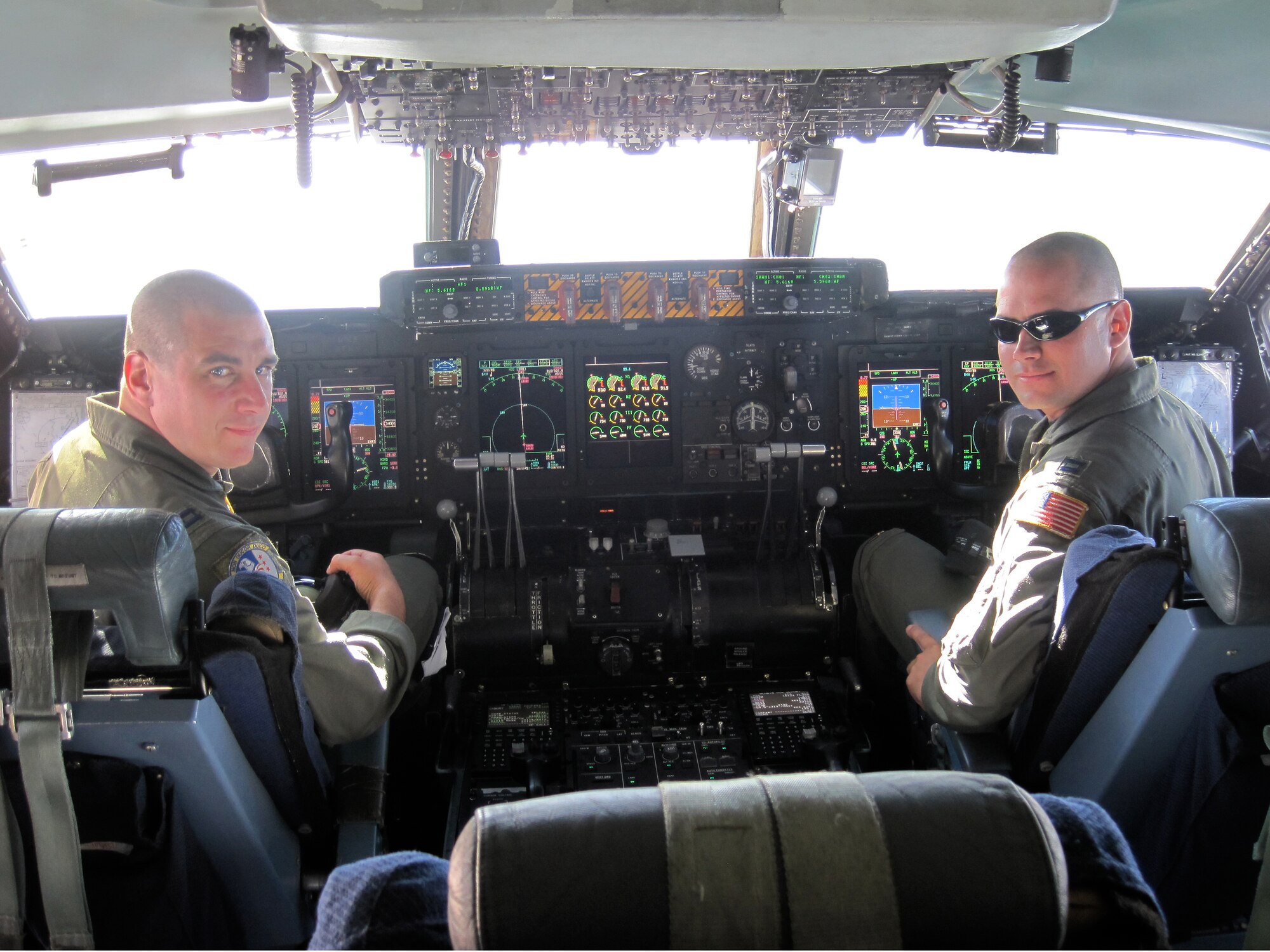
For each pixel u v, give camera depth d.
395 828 2.96
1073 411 2.27
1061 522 2.07
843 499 3.62
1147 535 2.12
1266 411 3.67
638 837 0.81
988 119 3.51
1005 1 1.44
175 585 1.40
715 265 3.48
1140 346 3.85
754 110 3.27
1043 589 2.02
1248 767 1.74
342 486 3.42
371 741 2.25
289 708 1.66
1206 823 1.80
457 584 3.29
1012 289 2.30
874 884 0.79
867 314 3.57
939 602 2.95
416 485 3.54
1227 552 1.54
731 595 3.25
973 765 2.18
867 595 3.19
